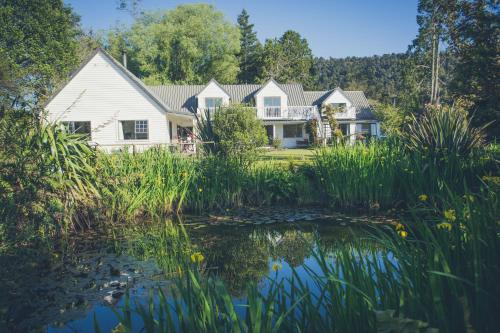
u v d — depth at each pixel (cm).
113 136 2166
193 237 562
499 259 186
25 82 2350
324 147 898
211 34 4341
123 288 357
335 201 775
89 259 459
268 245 507
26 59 2612
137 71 4309
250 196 824
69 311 311
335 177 760
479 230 205
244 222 654
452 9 884
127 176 715
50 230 559
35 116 590
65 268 423
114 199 665
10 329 283
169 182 747
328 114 2906
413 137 767
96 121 2150
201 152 998
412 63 4000
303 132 3356
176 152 895
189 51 4109
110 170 713
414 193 657
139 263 438
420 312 175
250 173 864
